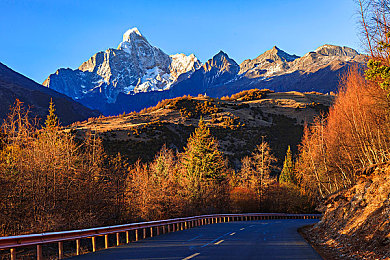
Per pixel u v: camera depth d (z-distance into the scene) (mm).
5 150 24672
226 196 65062
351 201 20094
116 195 29625
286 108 160875
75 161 27750
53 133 27578
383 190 17062
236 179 81375
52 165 24250
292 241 17766
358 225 16359
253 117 148500
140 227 19375
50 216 21562
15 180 22219
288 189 77500
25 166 22734
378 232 13133
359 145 29906
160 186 38406
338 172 38406
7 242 10312
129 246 15297
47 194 23141
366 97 27469
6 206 21172
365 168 20672
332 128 37969
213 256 11945
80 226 23375
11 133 25078
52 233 11984
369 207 17188
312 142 50812
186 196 54281
